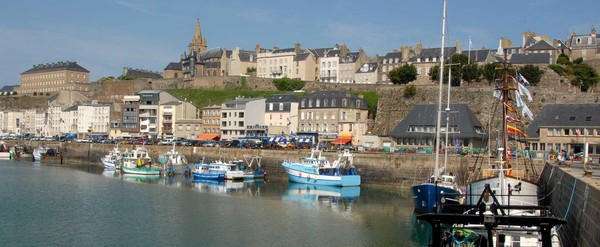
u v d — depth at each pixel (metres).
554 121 83.62
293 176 86.25
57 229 48.03
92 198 64.75
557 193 45.03
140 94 154.62
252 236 47.03
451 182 59.03
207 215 55.69
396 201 67.44
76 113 172.62
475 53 142.88
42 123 190.00
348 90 137.50
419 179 81.56
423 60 145.25
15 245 42.56
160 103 152.75
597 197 26.70
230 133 135.25
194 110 152.62
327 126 119.62
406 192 76.00
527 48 131.75
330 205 63.53
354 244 45.00
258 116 132.50
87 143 130.75
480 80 119.94
